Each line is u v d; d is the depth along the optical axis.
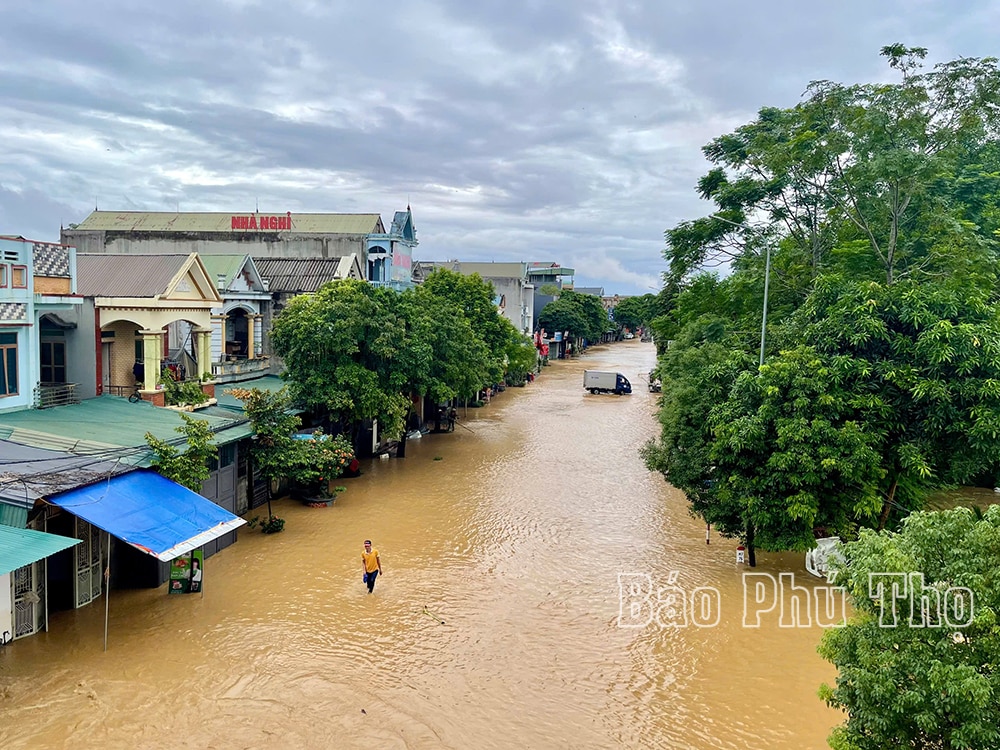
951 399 18.73
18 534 14.42
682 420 23.09
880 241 29.62
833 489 19.67
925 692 7.99
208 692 14.12
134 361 27.27
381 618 17.84
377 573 19.39
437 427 44.41
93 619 17.08
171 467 18.78
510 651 16.42
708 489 22.45
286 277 39.84
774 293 33.56
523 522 26.20
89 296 24.19
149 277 26.34
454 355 38.31
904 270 27.03
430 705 14.12
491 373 51.41
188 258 26.70
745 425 19.80
